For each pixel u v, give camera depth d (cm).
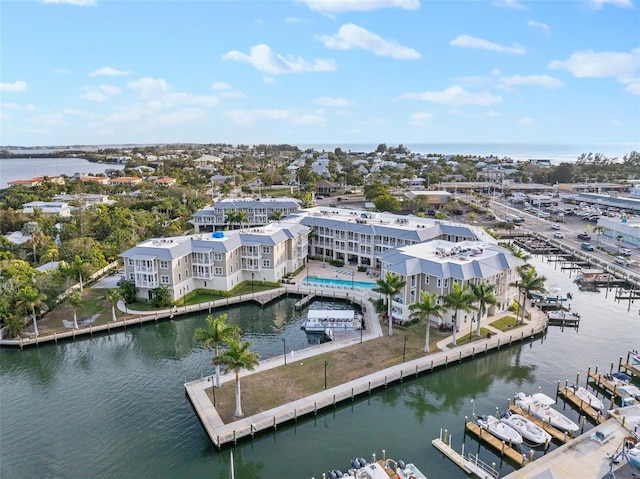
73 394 5928
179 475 4416
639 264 11450
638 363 6381
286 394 5525
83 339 7556
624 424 4831
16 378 6406
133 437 4981
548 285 10112
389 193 19175
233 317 8419
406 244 10256
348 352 6638
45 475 4403
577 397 5512
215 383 5769
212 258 9212
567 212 18725
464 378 6303
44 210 16350
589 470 4197
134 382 6212
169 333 7869
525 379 6219
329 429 5150
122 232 12769
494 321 7731
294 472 4444
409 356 6475
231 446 4762
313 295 9269
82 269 9438
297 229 10906
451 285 7262
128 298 8625
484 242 9088
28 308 7700
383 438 4981
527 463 4366
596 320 8256
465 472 4384
